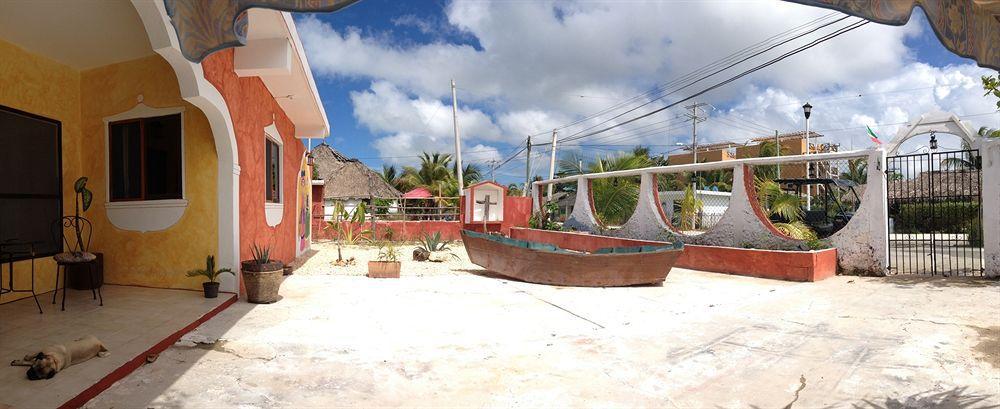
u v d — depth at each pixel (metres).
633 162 23.81
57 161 7.11
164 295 6.87
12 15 5.69
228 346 5.06
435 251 15.82
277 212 10.40
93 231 7.62
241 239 7.63
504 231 21.28
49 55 6.90
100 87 7.52
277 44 7.25
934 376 4.45
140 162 7.50
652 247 9.90
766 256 10.55
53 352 3.96
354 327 6.00
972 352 5.09
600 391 4.16
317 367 4.58
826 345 5.45
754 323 6.48
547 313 7.04
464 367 4.70
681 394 4.12
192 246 7.26
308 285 9.01
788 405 3.91
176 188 7.38
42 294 6.75
